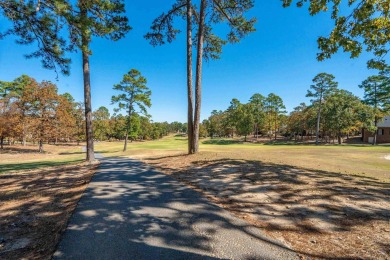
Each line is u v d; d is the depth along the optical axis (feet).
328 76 136.26
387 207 16.01
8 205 17.48
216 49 52.03
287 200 17.65
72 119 128.67
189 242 11.23
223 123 237.45
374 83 140.87
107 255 10.02
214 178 24.94
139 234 12.12
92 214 15.03
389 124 148.15
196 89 43.34
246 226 13.21
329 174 25.79
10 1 25.55
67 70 32.65
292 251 10.46
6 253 10.50
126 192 20.54
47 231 12.77
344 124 132.26
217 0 44.27
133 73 97.86
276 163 32.19
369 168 36.50
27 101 104.94
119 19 33.91
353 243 11.28
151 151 75.31
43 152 109.29
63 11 26.63
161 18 46.93
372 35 18.30
